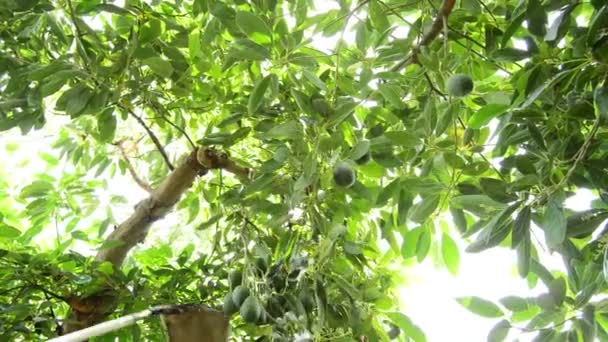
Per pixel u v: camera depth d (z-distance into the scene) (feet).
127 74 7.65
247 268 7.68
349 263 8.25
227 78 8.73
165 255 9.60
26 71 7.75
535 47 6.04
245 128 7.92
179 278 8.63
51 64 7.17
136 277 8.47
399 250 8.23
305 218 7.70
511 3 7.29
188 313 7.54
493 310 6.36
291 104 7.59
